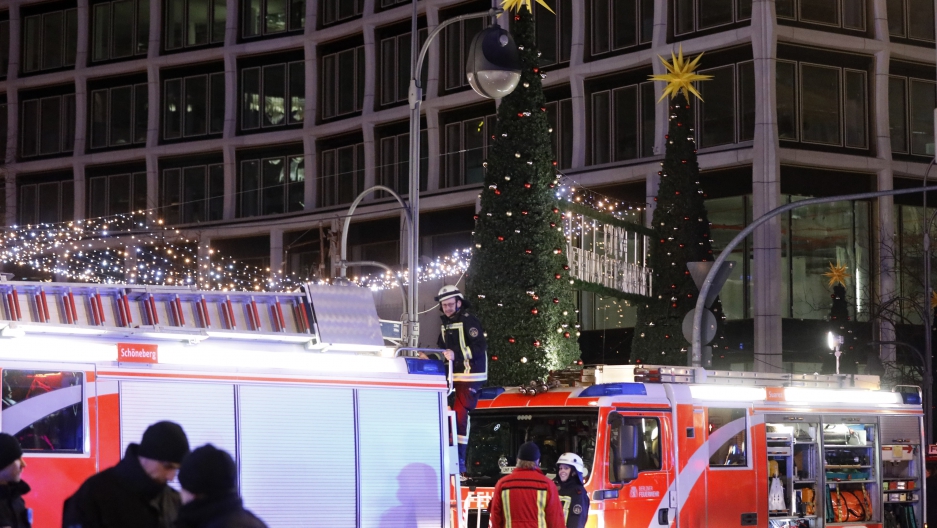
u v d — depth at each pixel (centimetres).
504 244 2200
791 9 4200
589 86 4541
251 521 527
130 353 904
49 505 841
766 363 4009
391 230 5038
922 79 4438
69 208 5769
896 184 4341
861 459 1691
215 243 5456
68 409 866
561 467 1200
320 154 5316
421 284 3441
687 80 3216
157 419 907
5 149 5891
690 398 1432
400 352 1120
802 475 1599
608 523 1307
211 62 5506
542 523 1081
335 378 1015
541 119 2231
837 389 1670
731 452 1484
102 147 5706
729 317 4166
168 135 5584
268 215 5306
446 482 1076
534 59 2239
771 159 4072
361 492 1012
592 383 1395
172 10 5625
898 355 4072
